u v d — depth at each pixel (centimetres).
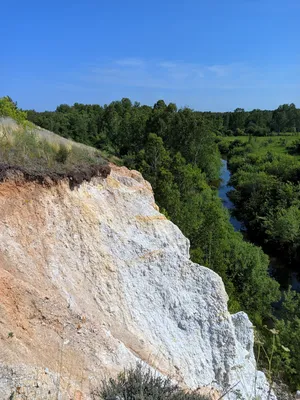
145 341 1223
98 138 7306
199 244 2994
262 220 4669
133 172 2231
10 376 669
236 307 2373
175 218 3241
